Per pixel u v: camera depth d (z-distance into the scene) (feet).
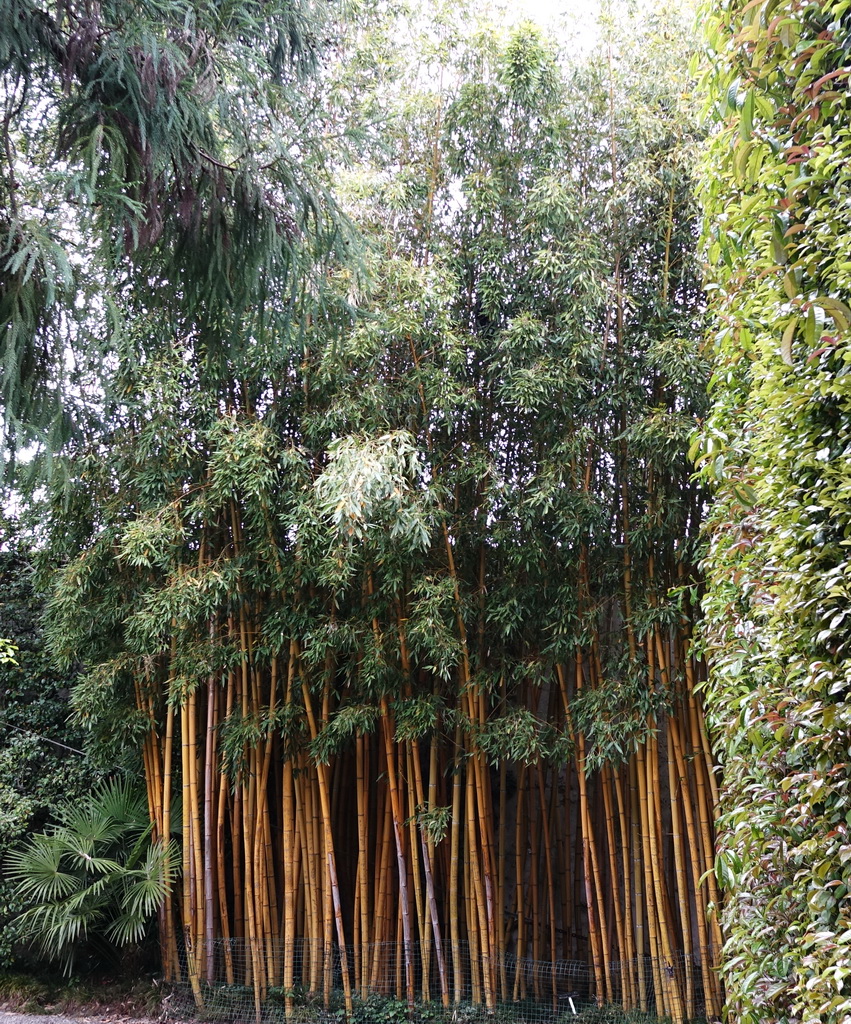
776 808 5.83
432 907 16.02
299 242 9.32
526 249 15.80
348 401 15.25
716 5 6.73
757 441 6.54
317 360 15.92
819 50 4.95
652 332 15.19
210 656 16.57
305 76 9.75
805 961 4.85
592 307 14.61
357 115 15.55
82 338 7.45
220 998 16.66
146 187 7.98
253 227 8.89
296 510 14.90
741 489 6.51
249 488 15.20
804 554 5.22
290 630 16.35
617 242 15.61
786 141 5.65
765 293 6.33
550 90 15.31
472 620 16.20
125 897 16.70
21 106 7.43
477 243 15.85
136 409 15.78
